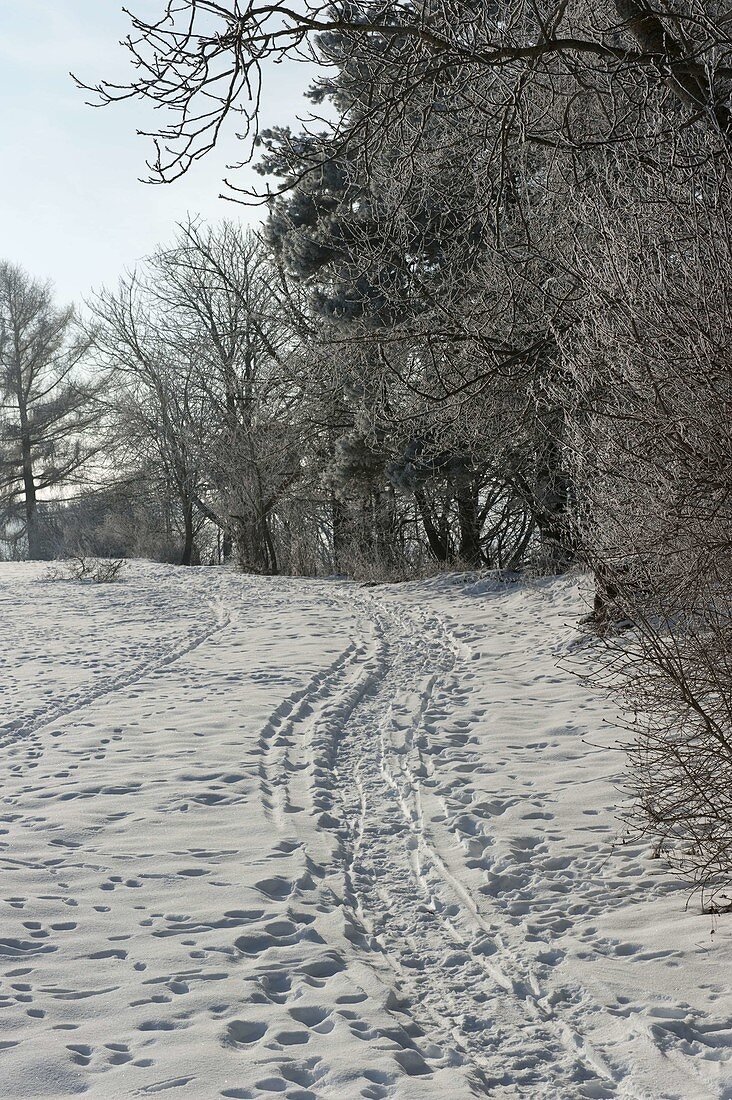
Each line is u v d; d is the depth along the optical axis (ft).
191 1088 12.91
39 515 199.11
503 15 25.85
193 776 30.81
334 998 16.11
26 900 20.26
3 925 18.84
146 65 19.57
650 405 18.35
